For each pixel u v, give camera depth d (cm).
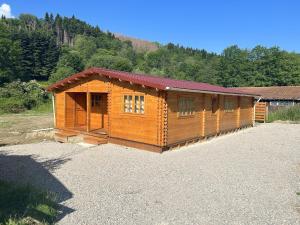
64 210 681
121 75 1402
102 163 1109
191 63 9419
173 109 1375
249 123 2391
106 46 11994
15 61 6750
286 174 1003
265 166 1106
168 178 936
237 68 6994
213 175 975
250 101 2398
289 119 2894
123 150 1349
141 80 1309
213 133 1786
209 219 649
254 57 7238
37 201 677
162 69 9081
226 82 7088
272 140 1717
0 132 1973
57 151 1323
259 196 789
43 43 7819
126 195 784
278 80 6381
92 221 628
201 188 846
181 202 742
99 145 1459
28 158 1189
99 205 714
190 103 1520
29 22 14888
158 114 1307
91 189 825
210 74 7875
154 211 686
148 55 11106
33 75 7556
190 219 648
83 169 1025
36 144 1512
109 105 1497
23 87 4038
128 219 642
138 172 998
